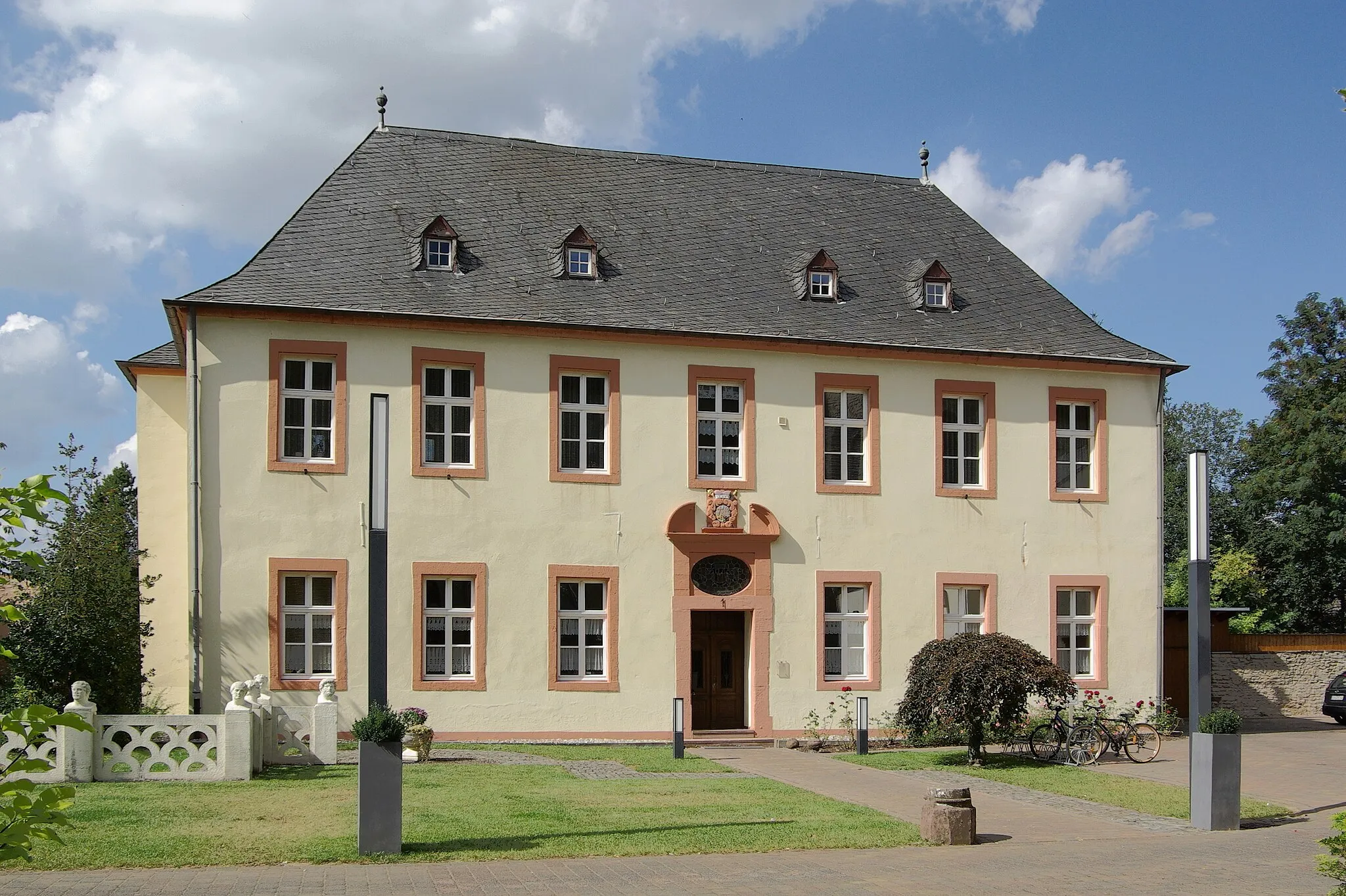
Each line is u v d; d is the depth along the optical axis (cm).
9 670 2136
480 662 2445
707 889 1164
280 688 2325
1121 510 2869
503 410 2500
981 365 2802
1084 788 1966
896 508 2725
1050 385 2850
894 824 1559
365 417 2417
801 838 1437
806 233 3008
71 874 1152
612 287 2667
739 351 2652
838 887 1191
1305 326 4947
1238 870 1335
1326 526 4756
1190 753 1688
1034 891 1201
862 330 2750
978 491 2778
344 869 1205
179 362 2606
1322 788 2039
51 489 578
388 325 2438
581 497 2533
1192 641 1723
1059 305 3044
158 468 2575
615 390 2572
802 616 2647
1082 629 2847
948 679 2181
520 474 2500
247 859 1224
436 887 1133
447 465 2477
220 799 1556
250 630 2325
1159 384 2917
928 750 2500
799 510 2664
